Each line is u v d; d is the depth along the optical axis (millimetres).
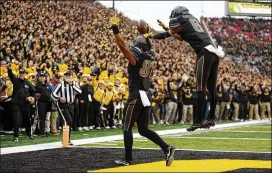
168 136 13555
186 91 20547
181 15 5996
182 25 5941
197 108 5766
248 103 24766
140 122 6840
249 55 48719
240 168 6277
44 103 13000
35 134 13539
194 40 5863
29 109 12109
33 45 18875
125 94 18328
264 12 48094
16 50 17000
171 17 6062
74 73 15156
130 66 6852
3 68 13266
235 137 13180
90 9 32188
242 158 7586
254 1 47906
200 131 15875
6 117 13703
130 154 6805
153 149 9133
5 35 18844
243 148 9828
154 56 6980
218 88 22922
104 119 17094
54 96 10719
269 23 52219
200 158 7598
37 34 20656
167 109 19938
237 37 50719
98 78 16812
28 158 7508
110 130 16062
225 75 27781
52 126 13969
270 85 28109
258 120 24609
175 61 29375
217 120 23219
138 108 6781
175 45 38188
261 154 8242
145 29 6918
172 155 6535
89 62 18750
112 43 23750
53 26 24172
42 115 12992
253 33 51281
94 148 9328
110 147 9602
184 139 12367
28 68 14297
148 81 6863
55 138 12508
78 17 28750
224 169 6152
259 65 47125
